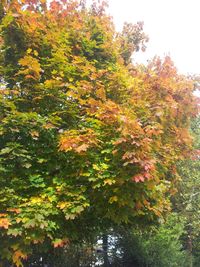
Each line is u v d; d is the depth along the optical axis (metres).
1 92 7.91
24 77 8.27
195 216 15.63
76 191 7.60
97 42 10.57
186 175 15.59
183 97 10.99
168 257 13.52
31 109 8.37
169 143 10.21
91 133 7.65
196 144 16.08
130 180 7.19
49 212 7.21
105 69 9.98
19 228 6.97
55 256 11.34
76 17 10.48
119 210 7.82
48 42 8.91
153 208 8.55
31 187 7.71
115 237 14.35
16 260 7.00
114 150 7.29
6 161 7.72
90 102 8.10
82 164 7.53
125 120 7.38
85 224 8.80
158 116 9.34
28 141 8.03
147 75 10.69
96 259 13.96
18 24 8.45
